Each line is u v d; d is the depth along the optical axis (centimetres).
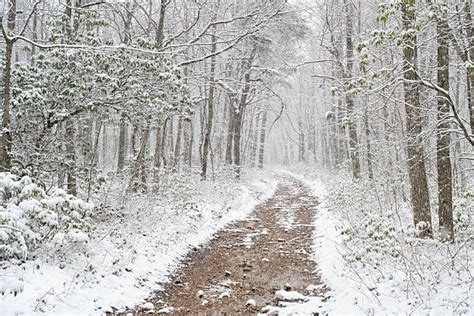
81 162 1242
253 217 1708
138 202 1277
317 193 2389
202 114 2648
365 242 867
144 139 1411
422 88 1069
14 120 1092
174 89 1162
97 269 768
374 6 1526
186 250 1088
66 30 1122
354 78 817
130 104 1138
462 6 822
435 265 698
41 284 631
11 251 620
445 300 609
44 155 1108
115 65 1077
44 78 1097
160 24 1491
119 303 689
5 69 934
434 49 1053
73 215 723
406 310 609
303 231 1404
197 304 748
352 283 770
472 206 1017
